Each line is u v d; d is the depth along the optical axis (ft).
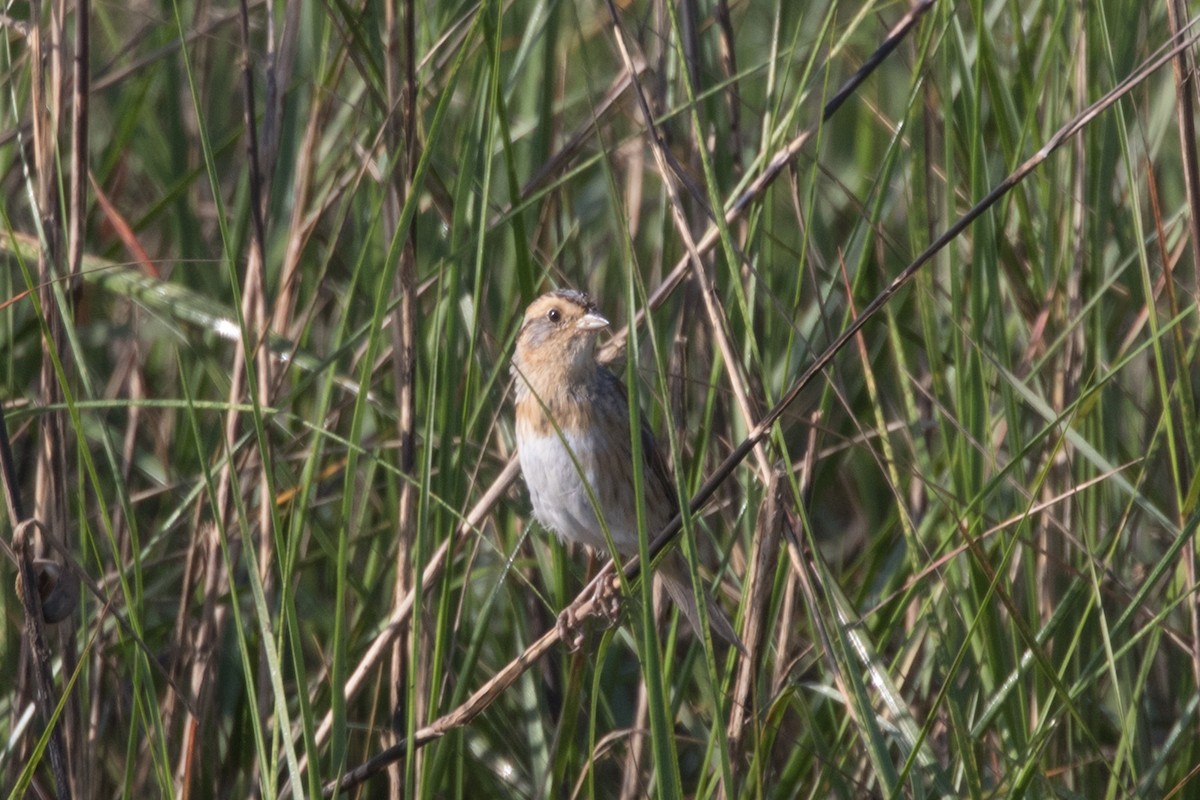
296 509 31.53
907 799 30.25
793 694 30.96
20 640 35.55
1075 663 32.12
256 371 32.27
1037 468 34.24
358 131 37.60
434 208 36.14
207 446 38.11
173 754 33.27
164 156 44.14
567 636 31.17
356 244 37.76
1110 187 32.53
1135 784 28.27
